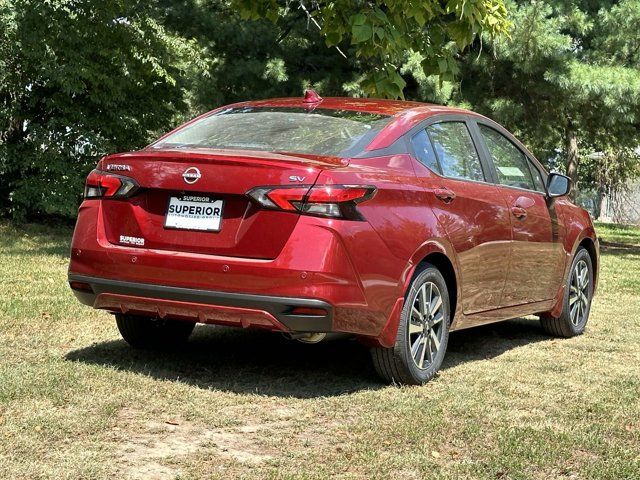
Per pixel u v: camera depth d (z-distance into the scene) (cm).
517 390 534
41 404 450
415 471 378
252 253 487
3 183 1630
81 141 1585
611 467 389
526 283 664
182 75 1727
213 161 495
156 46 1603
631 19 1748
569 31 1841
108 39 1552
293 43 1806
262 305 482
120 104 1623
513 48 1647
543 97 1839
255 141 540
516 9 1664
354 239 489
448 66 913
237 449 401
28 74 1546
